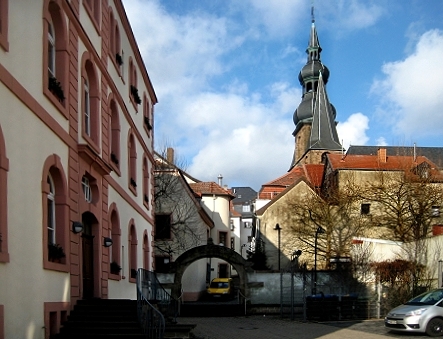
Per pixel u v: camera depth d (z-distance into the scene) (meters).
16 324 10.73
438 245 28.38
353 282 29.70
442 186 42.38
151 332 13.13
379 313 25.80
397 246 32.09
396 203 40.84
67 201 14.16
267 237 48.97
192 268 44.88
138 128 25.94
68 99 14.59
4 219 10.30
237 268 32.03
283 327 22.45
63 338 12.87
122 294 21.06
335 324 23.41
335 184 47.69
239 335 19.16
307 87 99.81
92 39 17.50
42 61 12.67
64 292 13.83
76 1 15.87
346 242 42.34
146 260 28.44
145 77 28.14
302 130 97.88
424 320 17.89
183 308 31.64
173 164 48.03
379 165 47.47
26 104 11.56
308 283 29.95
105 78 18.92
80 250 15.33
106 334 13.25
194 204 46.03
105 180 18.36
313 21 100.94
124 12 22.12
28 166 11.67
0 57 10.41
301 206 44.91
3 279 10.18
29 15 11.95
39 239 12.13
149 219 29.20
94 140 17.52
